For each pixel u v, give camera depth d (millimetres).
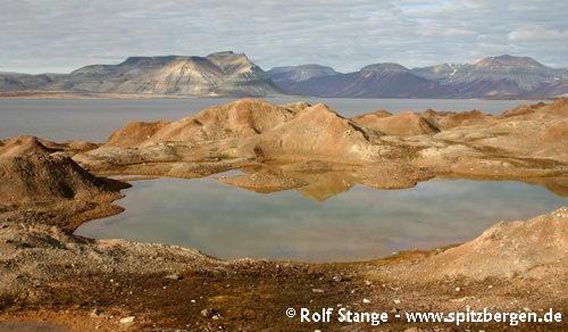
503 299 22672
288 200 55625
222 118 106812
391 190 60812
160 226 45375
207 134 102062
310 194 58812
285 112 107250
